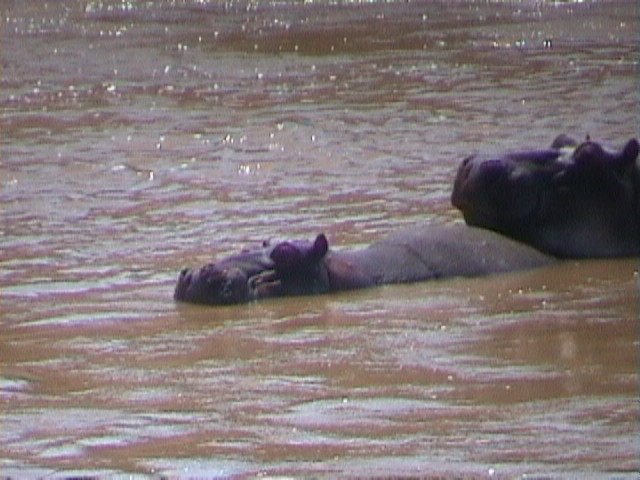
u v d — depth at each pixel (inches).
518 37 3435.0
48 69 3159.5
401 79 2881.4
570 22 3661.4
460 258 1443.2
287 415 1052.5
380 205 1774.1
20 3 4269.2
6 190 1964.8
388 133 2316.7
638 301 1330.0
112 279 1480.1
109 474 946.7
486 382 1110.4
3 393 1125.1
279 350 1213.1
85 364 1195.9
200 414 1061.1
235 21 3880.4
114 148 2271.2
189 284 1389.0
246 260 1406.3
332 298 1376.7
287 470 944.9
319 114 2517.2
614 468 933.8
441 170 1995.6
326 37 3521.2
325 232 1631.4
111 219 1768.0
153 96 2783.0
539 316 1290.6
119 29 3796.8
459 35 3491.6
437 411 1048.8
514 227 1488.7
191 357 1205.1
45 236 1685.5
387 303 1352.1
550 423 1017.5
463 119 2418.8
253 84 2886.3
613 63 3009.4
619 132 2250.2
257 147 2244.1
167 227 1711.4
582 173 1481.3
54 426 1046.4
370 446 982.4
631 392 1077.8
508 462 946.7
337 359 1183.6
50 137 2381.9
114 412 1072.8
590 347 1192.8
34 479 939.3
